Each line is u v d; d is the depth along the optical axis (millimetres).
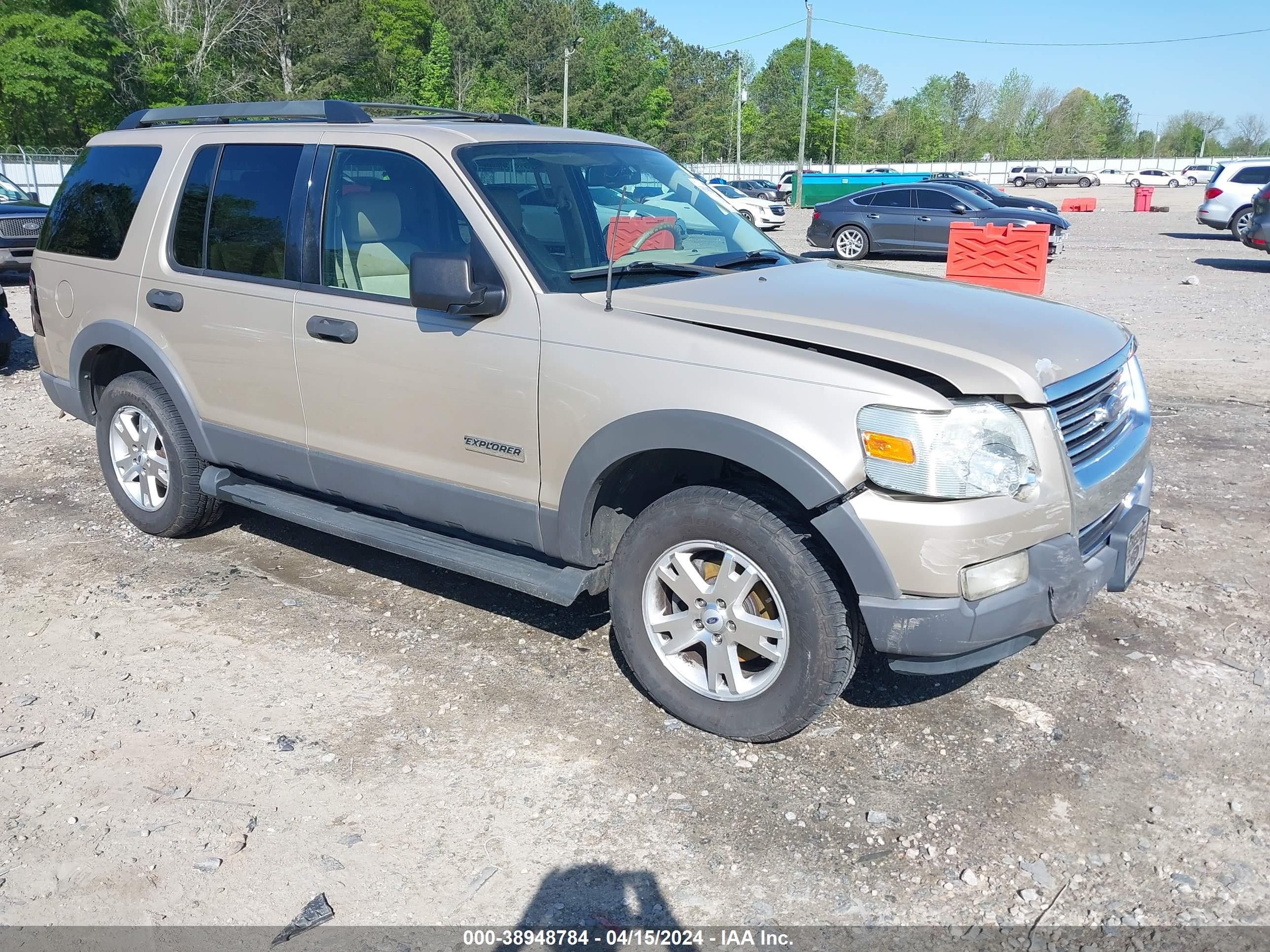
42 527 5523
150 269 4820
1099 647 4117
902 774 3316
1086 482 3238
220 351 4559
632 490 3730
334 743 3510
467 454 3840
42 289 5441
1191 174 75000
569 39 86250
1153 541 5172
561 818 3117
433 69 77062
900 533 2992
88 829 3080
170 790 3256
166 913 2752
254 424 4551
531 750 3461
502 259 3662
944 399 2988
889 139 115188
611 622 4391
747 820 3098
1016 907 2742
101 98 43594
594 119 87625
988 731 3549
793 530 3201
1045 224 17828
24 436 7238
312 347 4184
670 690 3574
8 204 15133
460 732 3570
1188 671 3920
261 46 58281
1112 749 3438
